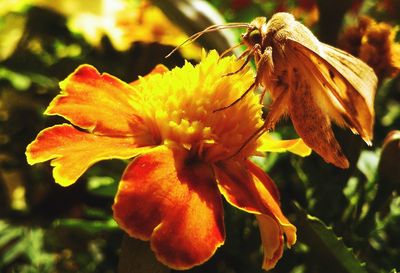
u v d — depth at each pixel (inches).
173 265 5.8
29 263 8.8
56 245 8.8
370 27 7.7
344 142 7.7
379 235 8.1
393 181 7.4
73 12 9.8
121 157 6.1
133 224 5.8
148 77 7.2
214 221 6.0
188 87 6.4
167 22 9.1
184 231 5.9
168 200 5.9
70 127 6.4
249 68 6.6
